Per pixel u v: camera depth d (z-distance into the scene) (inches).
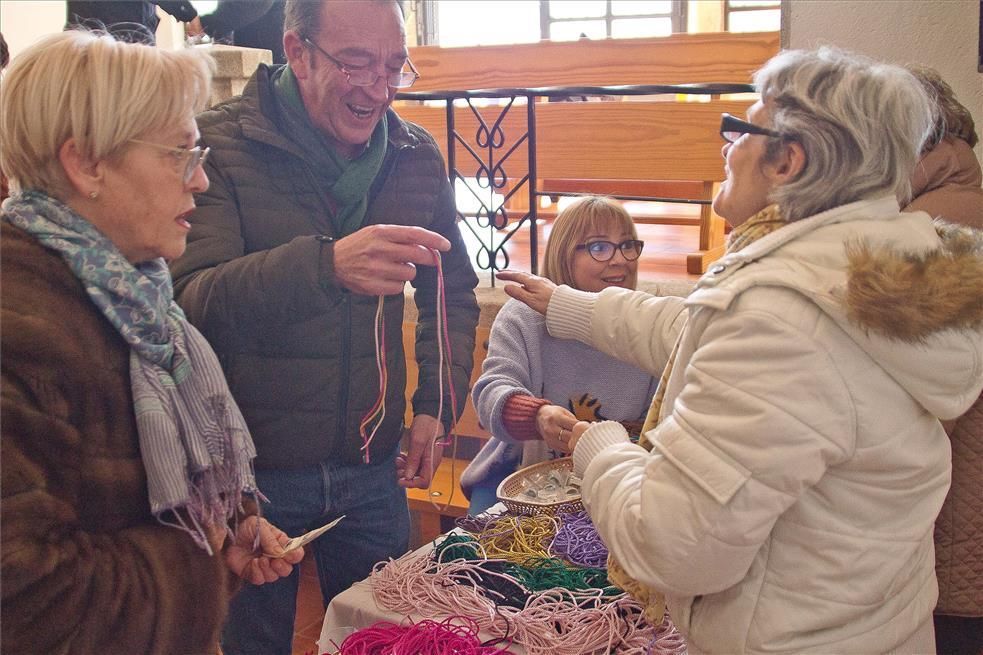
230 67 108.6
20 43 104.1
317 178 65.3
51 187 40.7
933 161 70.3
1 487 36.4
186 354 45.6
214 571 45.0
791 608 45.1
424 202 72.3
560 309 67.9
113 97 39.4
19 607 36.8
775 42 118.5
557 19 263.3
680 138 123.6
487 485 87.4
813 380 40.8
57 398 38.3
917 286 39.8
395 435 72.2
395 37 61.1
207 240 60.4
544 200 199.3
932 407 44.2
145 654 41.3
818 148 43.8
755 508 41.1
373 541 73.7
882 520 45.1
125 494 42.1
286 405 65.2
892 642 47.0
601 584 63.9
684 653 57.0
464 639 56.8
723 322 42.9
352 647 57.1
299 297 55.9
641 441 52.6
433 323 77.4
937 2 104.0
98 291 40.6
